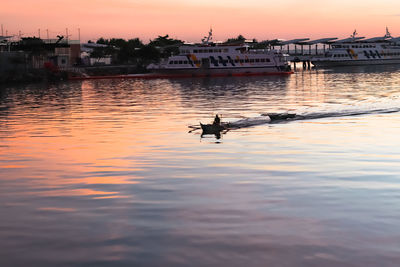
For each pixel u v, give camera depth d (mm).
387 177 16359
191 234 11109
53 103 58375
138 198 14344
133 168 19078
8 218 12570
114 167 19375
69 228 11695
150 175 17641
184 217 12359
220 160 20375
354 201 13438
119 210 13102
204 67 125250
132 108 49875
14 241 10914
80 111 47344
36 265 9641
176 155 21938
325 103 51156
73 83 111312
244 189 15141
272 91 74000
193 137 27953
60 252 10250
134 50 168000
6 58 115562
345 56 168375
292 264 9422
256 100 57656
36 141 27609
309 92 69875
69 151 23750
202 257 9852
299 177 16672
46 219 12422
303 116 36844
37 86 100062
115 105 54094
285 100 56688
